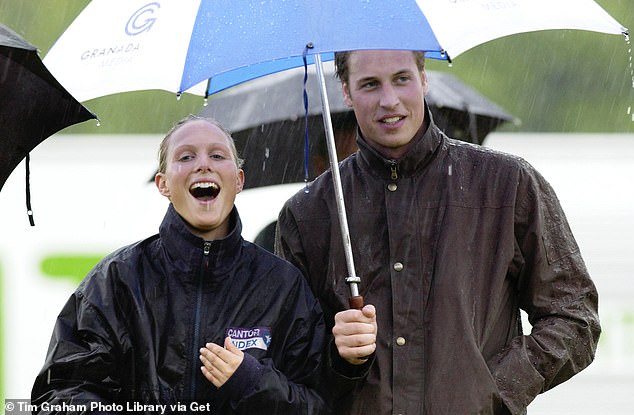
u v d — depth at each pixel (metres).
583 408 26.77
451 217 16.14
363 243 16.30
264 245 24.27
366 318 15.16
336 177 15.86
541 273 16.20
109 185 28.95
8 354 26.84
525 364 15.91
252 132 26.17
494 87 57.16
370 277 16.19
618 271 26.92
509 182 16.25
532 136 29.20
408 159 16.23
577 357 16.16
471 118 27.72
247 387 15.05
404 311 15.93
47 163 28.91
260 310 15.68
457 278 15.91
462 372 15.69
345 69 16.39
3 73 16.14
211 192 16.02
